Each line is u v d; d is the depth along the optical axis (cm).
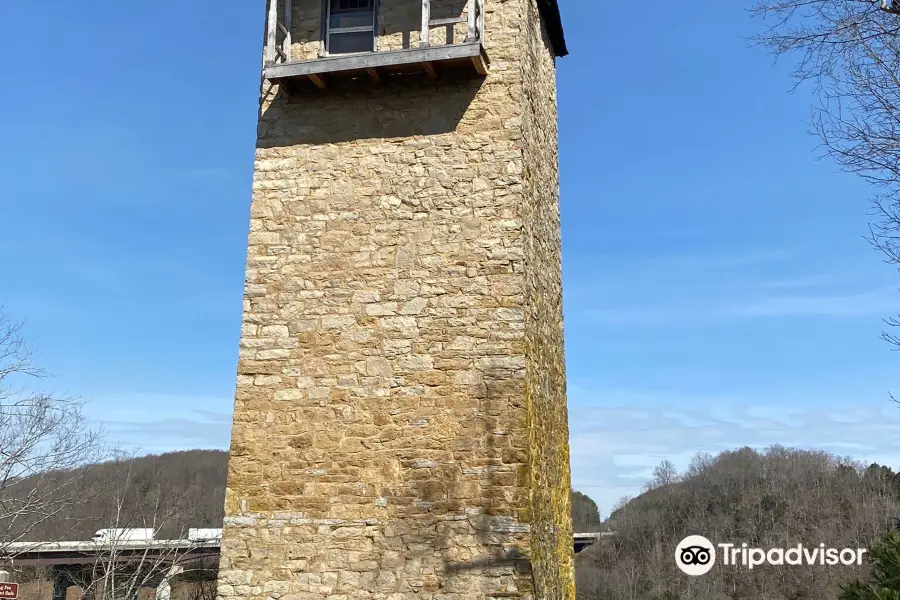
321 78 1056
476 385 957
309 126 1082
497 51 1065
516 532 904
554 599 1033
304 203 1058
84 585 1756
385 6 1102
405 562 920
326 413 984
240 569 949
